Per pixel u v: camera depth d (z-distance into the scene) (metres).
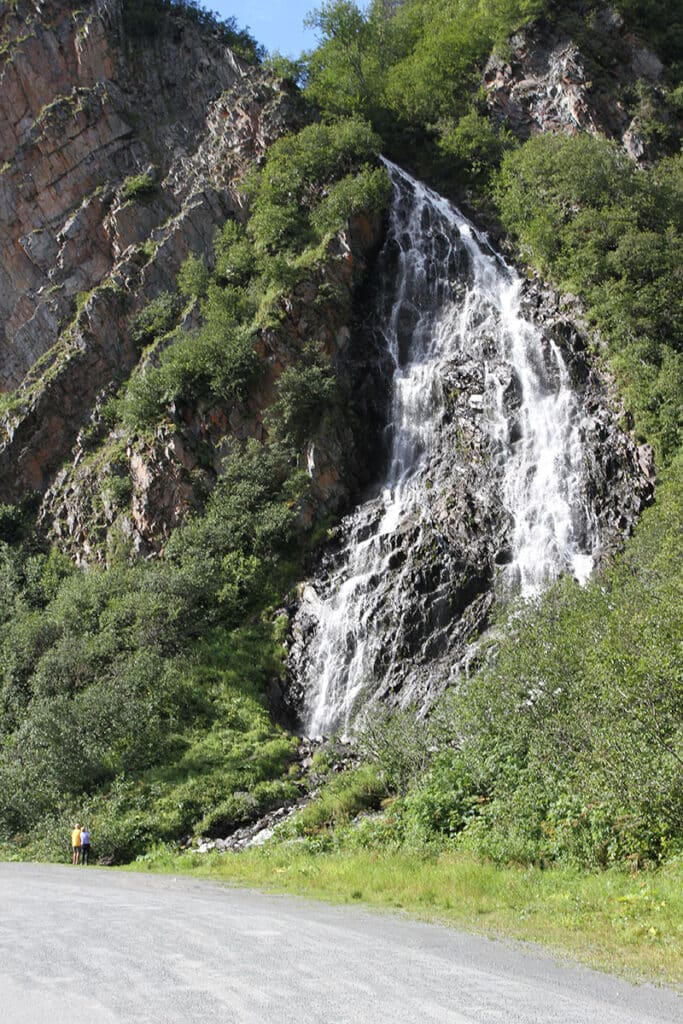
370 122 58.81
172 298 53.62
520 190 53.62
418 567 37.56
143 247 56.22
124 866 24.88
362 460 45.78
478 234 53.41
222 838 26.88
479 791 22.08
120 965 10.16
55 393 51.75
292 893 17.92
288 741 32.25
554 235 50.00
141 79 63.66
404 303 51.50
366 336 49.66
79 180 59.44
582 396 43.06
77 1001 8.59
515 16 64.88
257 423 45.78
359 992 9.20
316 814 25.83
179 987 9.19
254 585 39.72
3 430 51.62
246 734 32.41
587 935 12.80
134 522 44.53
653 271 45.62
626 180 50.59
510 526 39.41
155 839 26.77
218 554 41.16
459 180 58.78
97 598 40.31
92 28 63.59
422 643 35.44
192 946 11.38
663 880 15.23
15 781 29.30
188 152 60.78
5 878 21.25
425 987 9.55
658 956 11.51
